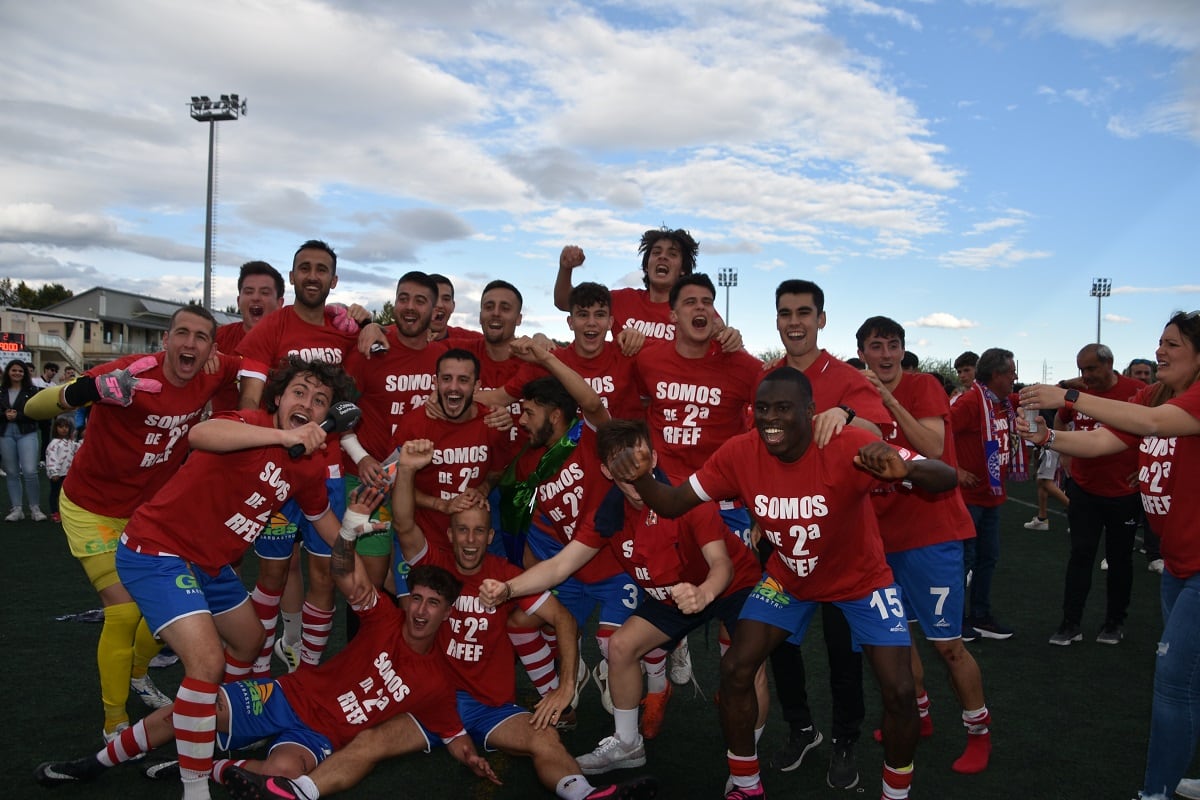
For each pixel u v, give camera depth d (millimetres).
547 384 4477
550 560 3979
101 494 4125
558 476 4582
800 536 3277
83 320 47844
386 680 3791
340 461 4898
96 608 6438
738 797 3461
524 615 4164
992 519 6051
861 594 3432
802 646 6086
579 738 4430
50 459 10492
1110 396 6477
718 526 3752
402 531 4238
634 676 3865
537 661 4309
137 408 4043
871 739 4406
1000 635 6094
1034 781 3832
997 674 5336
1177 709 3268
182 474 3527
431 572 3801
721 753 4199
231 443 3299
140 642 4301
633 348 4883
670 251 5652
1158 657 3365
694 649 6070
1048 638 6133
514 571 4262
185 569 3516
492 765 4023
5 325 44031
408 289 5152
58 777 3596
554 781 3629
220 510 3549
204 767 3373
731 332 4645
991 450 5918
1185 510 3340
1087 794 3707
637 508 3844
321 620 4719
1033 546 9930
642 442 3453
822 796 3746
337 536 3893
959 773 3924
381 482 3893
